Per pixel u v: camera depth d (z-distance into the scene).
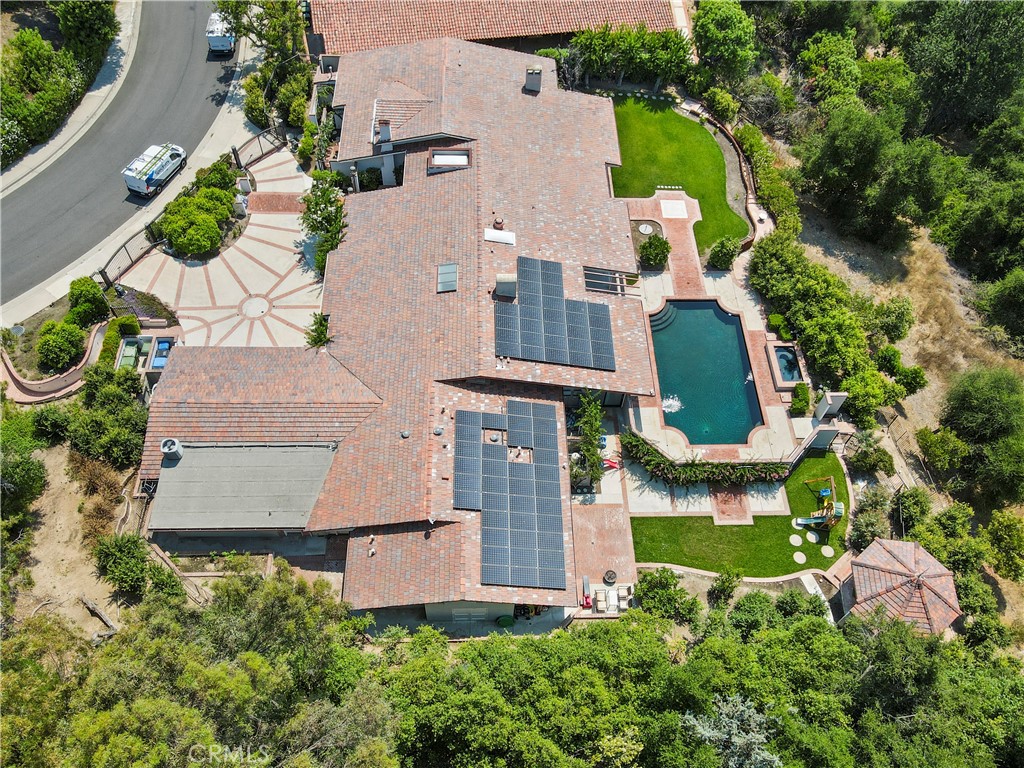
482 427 47.16
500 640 39.06
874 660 39.09
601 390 50.75
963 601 47.81
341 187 63.62
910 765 35.09
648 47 74.69
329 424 47.44
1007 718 39.59
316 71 73.31
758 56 86.38
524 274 53.38
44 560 44.56
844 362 56.34
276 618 33.75
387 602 41.72
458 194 57.28
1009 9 82.25
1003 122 81.81
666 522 50.62
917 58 88.62
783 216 65.31
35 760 29.05
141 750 27.38
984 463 55.19
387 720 32.62
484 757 33.50
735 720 35.50
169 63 74.38
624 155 71.06
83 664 32.66
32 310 56.03
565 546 44.28
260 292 58.84
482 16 76.12
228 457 46.47
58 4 68.62
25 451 46.00
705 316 60.97
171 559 45.56
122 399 50.12
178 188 64.75
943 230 73.62
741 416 55.66
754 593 46.41
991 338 65.94
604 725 34.00
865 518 50.38
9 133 64.00
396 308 52.00
